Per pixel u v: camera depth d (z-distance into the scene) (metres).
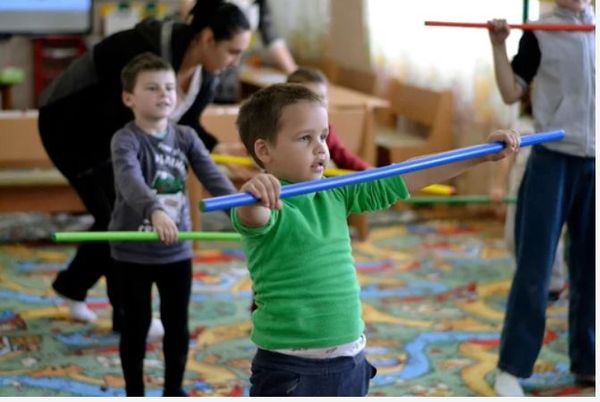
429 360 3.74
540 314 3.37
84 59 3.70
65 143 3.76
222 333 4.02
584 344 3.48
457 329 4.09
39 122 3.81
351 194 2.33
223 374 3.59
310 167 2.26
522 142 2.38
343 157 3.99
